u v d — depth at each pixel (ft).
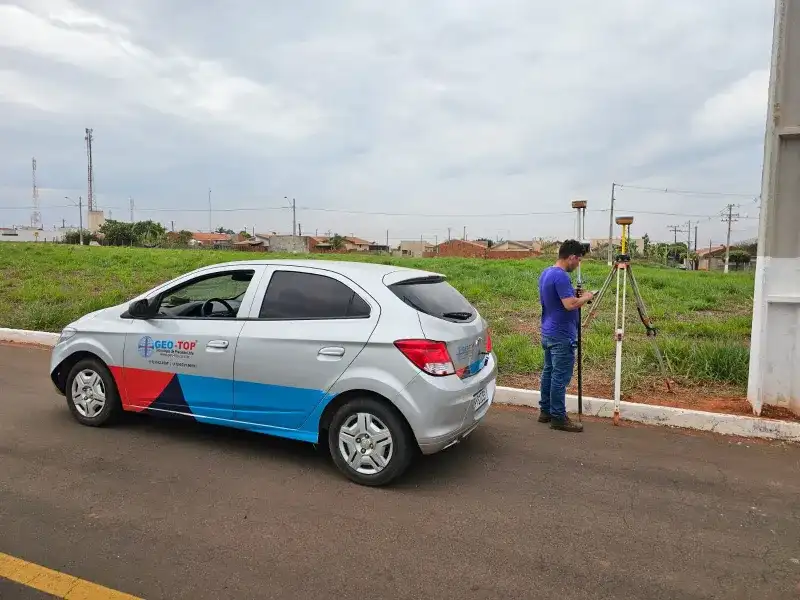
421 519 11.79
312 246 292.81
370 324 13.28
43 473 13.58
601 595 9.33
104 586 9.24
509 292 51.88
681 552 10.71
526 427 18.03
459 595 9.24
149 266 70.69
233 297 15.43
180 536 10.87
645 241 280.10
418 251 323.78
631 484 13.74
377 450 13.14
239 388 14.53
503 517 11.95
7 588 9.12
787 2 17.11
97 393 16.74
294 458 14.89
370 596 9.16
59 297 40.37
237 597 9.04
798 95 17.15
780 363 18.10
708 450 16.12
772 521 11.98
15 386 21.48
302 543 10.73
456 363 13.26
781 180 17.51
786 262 17.70
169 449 15.33
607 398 20.10
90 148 243.40
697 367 22.58
